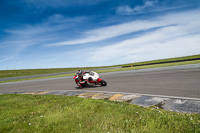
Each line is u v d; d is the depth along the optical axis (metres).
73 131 2.87
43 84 14.47
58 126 3.16
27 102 6.09
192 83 6.98
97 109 4.17
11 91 11.39
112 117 3.41
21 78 30.83
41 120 3.57
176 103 4.26
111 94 6.47
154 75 11.94
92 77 9.12
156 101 4.68
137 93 6.13
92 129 2.89
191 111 3.55
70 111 4.16
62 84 12.83
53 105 5.18
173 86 6.81
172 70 14.48
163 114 3.36
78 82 9.17
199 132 2.45
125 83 9.39
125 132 2.66
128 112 3.69
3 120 3.80
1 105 5.88
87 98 5.84
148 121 3.01
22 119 3.82
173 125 2.76
